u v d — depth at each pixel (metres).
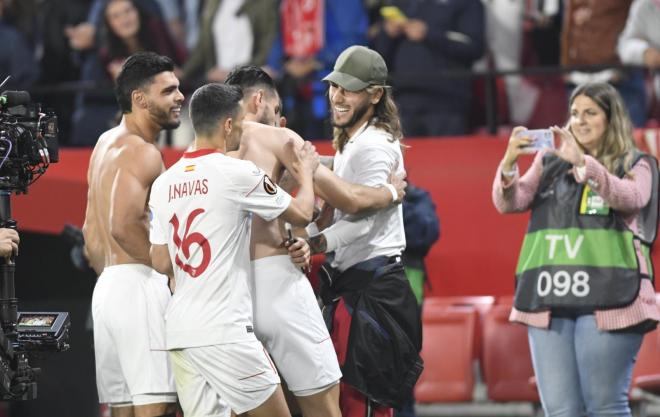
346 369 19.53
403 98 32.50
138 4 34.91
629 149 21.30
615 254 20.88
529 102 32.25
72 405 30.75
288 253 18.78
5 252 18.06
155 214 18.38
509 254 30.94
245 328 17.92
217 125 18.12
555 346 21.19
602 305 20.73
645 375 27.23
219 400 18.41
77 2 36.09
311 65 33.22
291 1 33.59
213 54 34.41
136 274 20.36
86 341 31.30
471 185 31.27
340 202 18.78
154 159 20.20
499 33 33.22
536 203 21.66
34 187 30.59
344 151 19.91
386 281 19.75
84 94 34.41
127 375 20.23
